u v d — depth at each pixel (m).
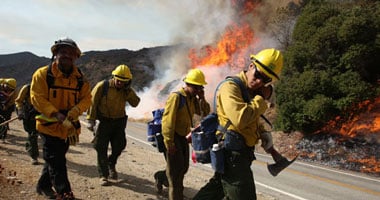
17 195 4.66
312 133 17.53
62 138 4.56
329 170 12.31
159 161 10.10
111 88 6.20
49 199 4.78
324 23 18.91
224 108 3.29
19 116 7.08
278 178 9.89
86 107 4.64
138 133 21.02
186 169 5.48
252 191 3.46
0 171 5.16
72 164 7.59
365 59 17.34
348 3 22.34
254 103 3.21
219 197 3.95
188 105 5.32
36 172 6.25
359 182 10.20
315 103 16.83
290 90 18.05
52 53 4.43
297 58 18.78
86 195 5.28
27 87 7.02
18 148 8.98
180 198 5.24
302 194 8.17
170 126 5.12
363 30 17.14
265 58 3.38
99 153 6.17
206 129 3.62
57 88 4.42
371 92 16.78
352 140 15.53
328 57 18.03
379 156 13.79
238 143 3.44
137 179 6.89
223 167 3.44
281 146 17.38
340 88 17.05
